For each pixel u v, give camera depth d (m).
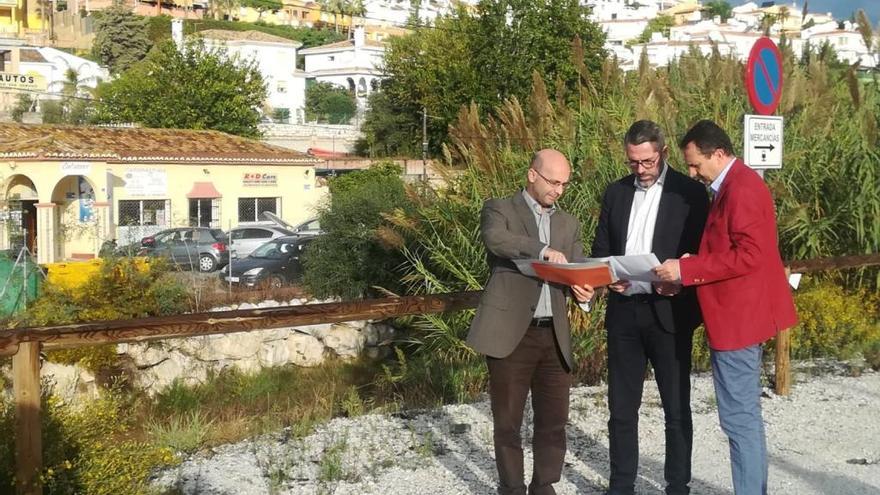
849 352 8.78
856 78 10.48
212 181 32.12
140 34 86.12
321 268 15.72
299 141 56.47
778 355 7.35
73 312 12.20
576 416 6.66
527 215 4.43
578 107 10.57
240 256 23.20
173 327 4.44
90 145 30.28
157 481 5.11
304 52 100.19
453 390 8.18
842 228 9.98
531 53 42.31
